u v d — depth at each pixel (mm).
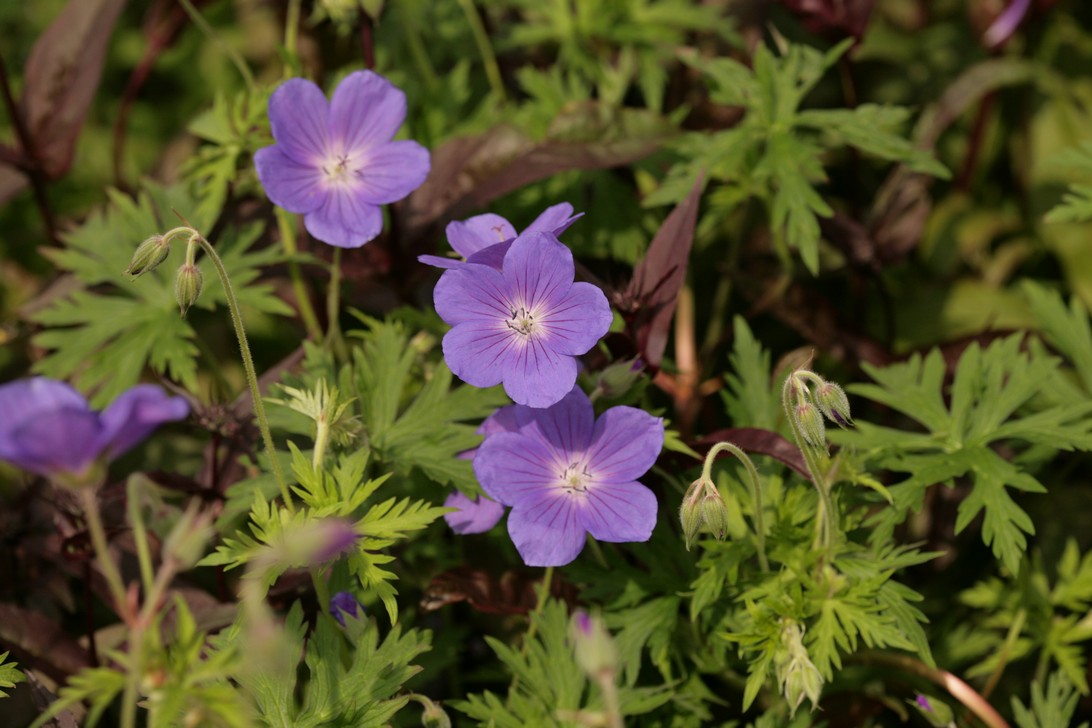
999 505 688
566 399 655
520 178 779
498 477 655
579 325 646
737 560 686
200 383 860
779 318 848
